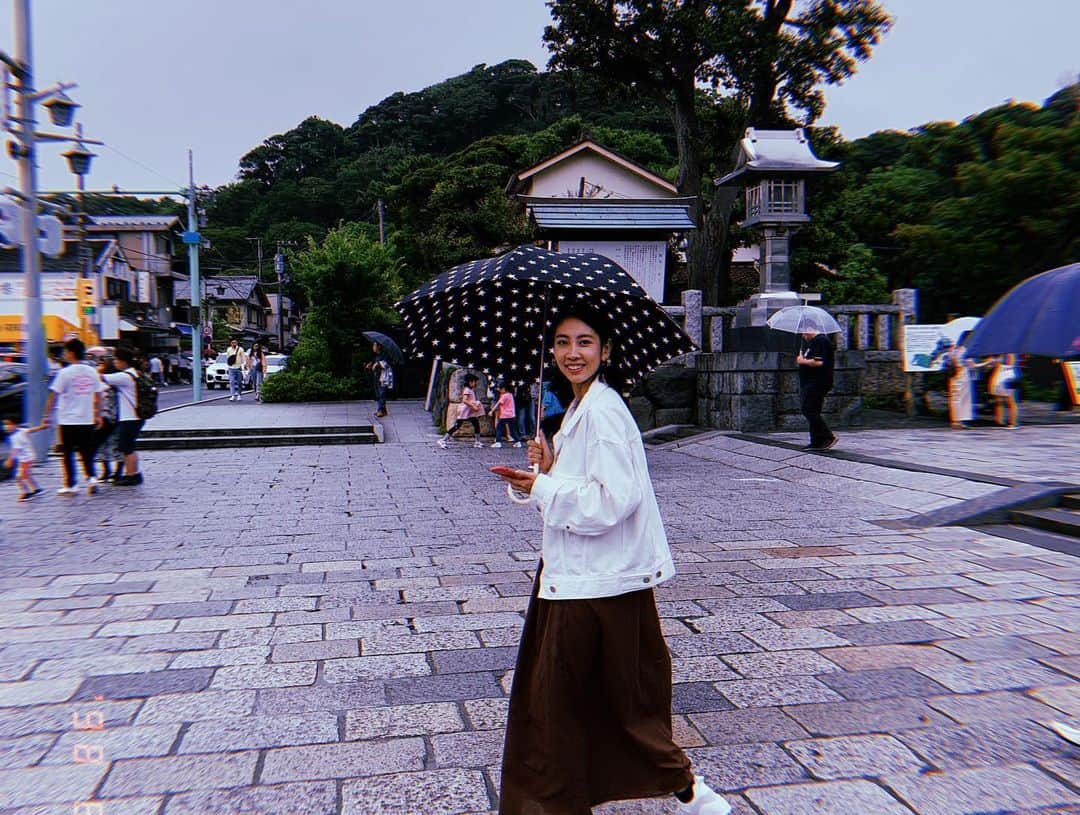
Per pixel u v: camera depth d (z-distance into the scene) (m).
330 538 6.43
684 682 3.43
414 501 8.22
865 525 6.77
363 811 2.44
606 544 2.17
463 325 2.76
